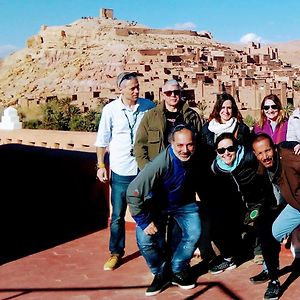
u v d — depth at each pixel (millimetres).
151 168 3682
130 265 4512
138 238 3895
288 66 143250
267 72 116875
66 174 5977
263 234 3764
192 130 3713
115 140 4438
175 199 3879
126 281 4164
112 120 4422
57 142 9000
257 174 3748
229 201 4148
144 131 4105
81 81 123875
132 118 4391
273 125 4430
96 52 135500
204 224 4441
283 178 3502
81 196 5895
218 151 3809
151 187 3727
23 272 4398
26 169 6305
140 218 3805
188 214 3961
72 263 4594
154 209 3943
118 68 124250
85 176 5828
